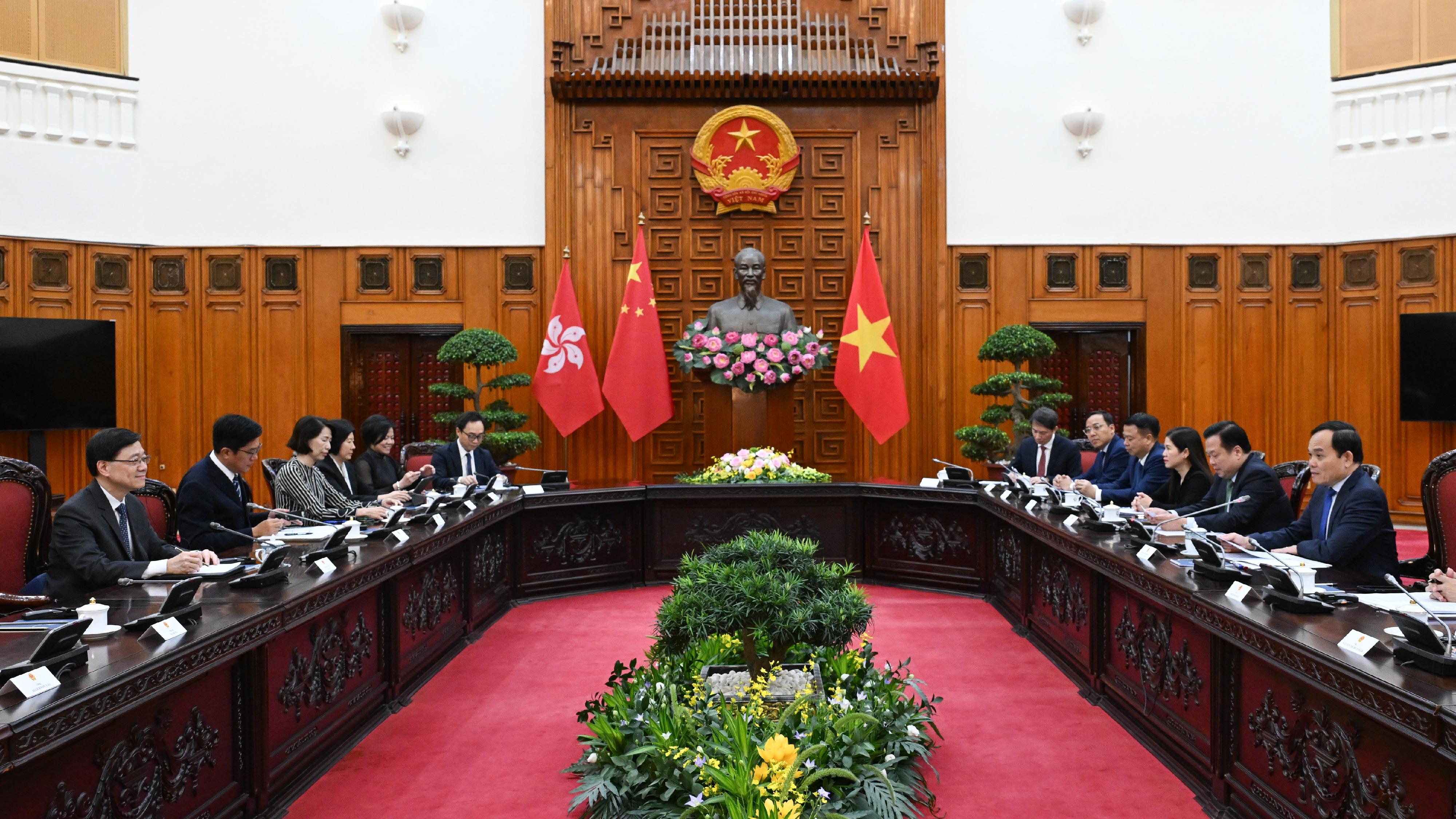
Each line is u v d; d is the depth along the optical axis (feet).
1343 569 11.44
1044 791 10.11
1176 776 10.52
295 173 28.68
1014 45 28.99
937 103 28.73
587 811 9.57
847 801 8.82
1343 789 7.52
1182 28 28.94
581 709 12.96
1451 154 27.43
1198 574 10.21
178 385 28.63
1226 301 29.14
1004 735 11.81
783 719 9.53
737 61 28.25
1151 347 29.09
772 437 24.62
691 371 25.07
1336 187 28.78
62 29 27.40
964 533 20.27
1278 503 13.69
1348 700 6.95
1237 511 13.65
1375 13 28.14
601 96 28.30
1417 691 6.32
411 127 28.43
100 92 27.71
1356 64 28.43
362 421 29.30
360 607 12.12
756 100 28.66
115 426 27.63
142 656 7.34
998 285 29.09
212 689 8.68
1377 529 11.31
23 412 26.03
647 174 28.86
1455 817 6.20
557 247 28.55
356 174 28.78
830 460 28.94
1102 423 19.83
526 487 20.47
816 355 24.41
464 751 11.42
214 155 28.55
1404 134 27.96
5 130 26.50
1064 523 14.67
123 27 28.09
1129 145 29.07
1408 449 28.25
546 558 20.44
